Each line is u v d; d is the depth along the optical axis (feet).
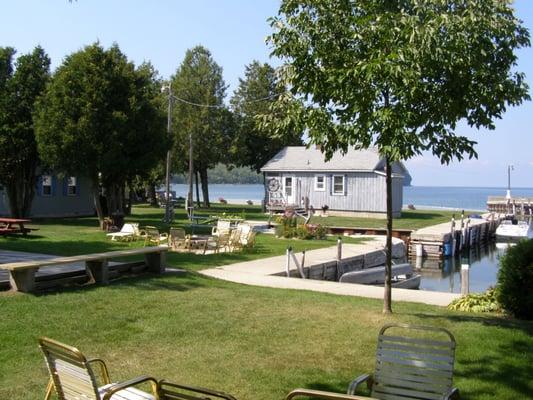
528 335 27.78
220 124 161.89
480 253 113.80
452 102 25.85
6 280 34.09
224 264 56.08
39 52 95.81
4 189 106.11
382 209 134.92
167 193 102.42
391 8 27.71
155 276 41.52
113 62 83.41
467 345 26.27
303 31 27.89
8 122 92.89
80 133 80.07
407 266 68.13
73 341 25.39
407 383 17.66
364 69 24.76
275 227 95.76
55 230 82.58
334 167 138.21
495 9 25.96
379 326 29.58
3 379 20.80
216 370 22.66
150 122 85.87
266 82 172.76
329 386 21.40
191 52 165.37
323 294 40.01
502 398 20.51
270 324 29.53
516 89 26.58
